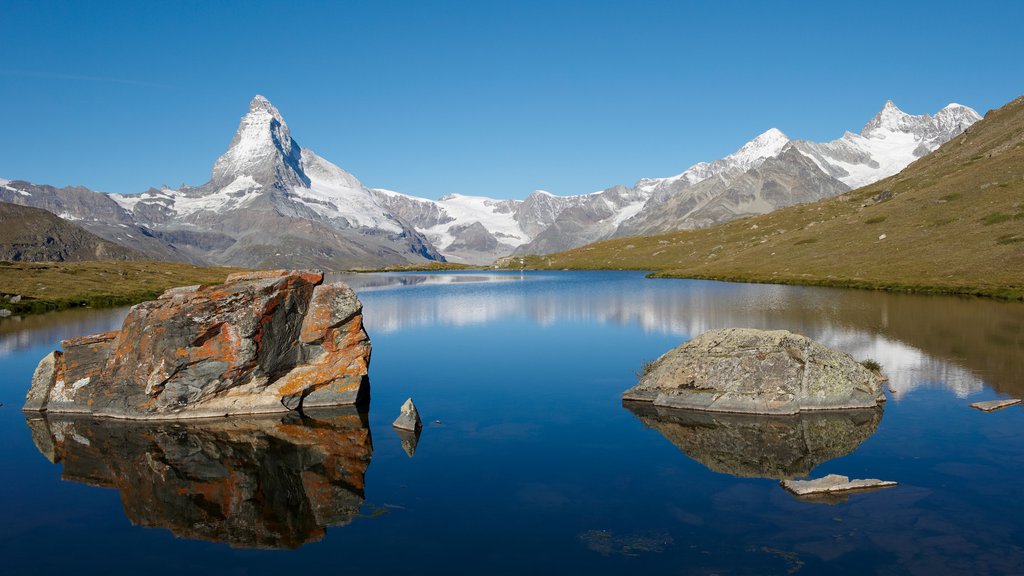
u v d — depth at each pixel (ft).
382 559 72.18
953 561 68.13
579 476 95.30
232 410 132.26
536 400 139.85
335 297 142.20
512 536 76.84
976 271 377.50
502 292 444.96
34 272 531.50
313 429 122.01
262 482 96.27
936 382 143.84
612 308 313.94
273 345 135.03
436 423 124.06
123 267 647.97
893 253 469.57
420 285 572.10
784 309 284.82
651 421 122.31
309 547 75.61
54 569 71.56
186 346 129.80
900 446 104.42
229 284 139.85
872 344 189.16
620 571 67.87
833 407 125.08
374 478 96.58
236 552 75.00
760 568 67.77
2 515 86.38
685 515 81.25
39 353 216.13
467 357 191.21
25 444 115.55
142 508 88.12
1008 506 81.20
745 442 108.58
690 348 138.62
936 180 655.76
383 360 188.24
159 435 120.06
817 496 85.87
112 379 134.41
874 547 71.61
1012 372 151.53
